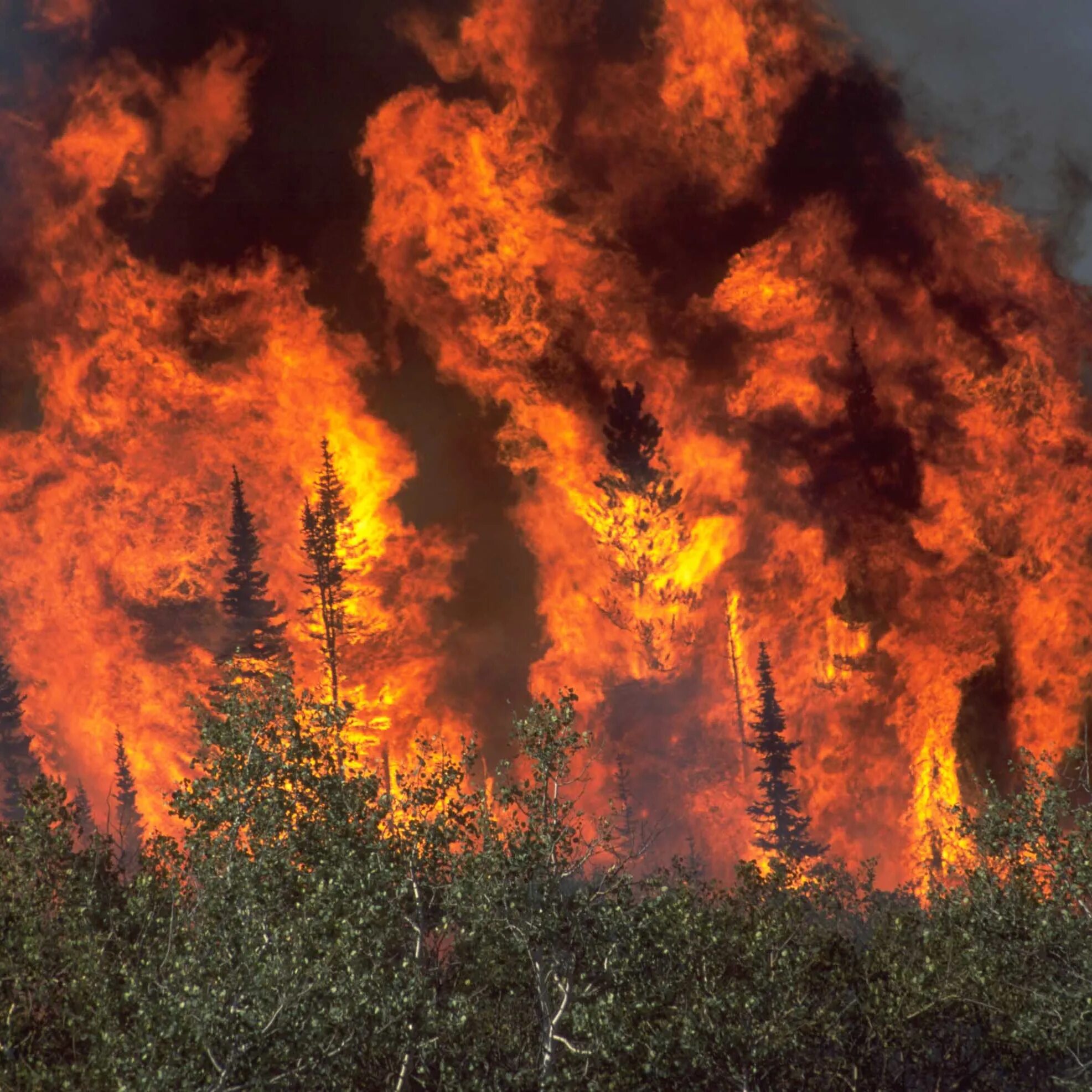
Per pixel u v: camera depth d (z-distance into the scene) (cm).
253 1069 1591
